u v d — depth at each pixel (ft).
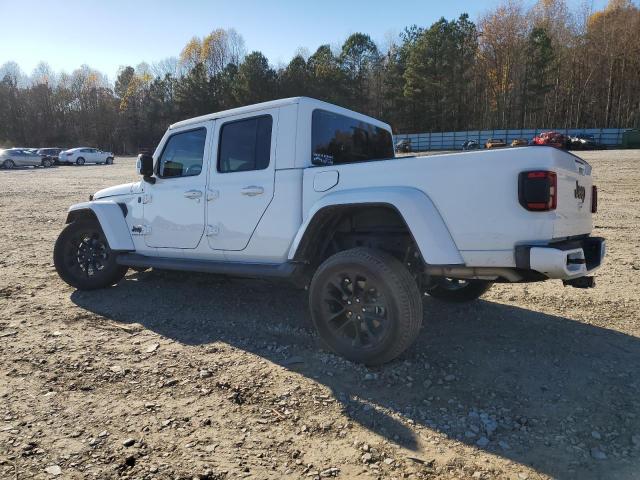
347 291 11.82
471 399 10.05
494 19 210.18
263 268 13.55
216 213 14.64
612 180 57.72
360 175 11.78
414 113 202.08
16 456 8.05
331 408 9.70
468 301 16.62
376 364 11.44
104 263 18.26
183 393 10.27
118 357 12.14
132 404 9.81
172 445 8.43
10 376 11.05
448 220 10.52
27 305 16.46
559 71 203.62
